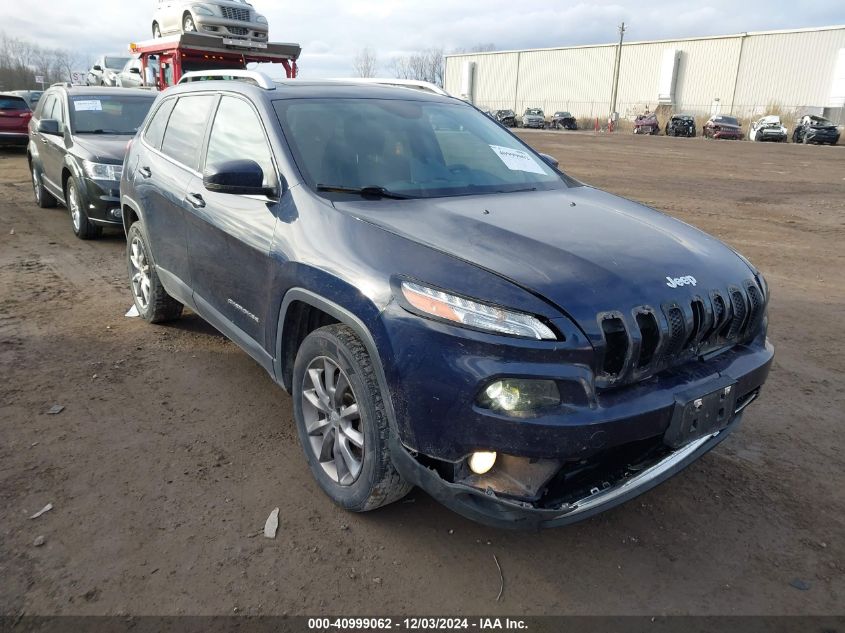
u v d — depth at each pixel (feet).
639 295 8.07
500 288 7.77
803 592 8.38
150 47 43.45
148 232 15.30
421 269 8.21
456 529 9.41
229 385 13.69
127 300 19.08
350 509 9.45
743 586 8.46
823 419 12.88
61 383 13.55
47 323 16.99
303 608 7.93
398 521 9.53
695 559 8.94
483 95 250.37
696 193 44.45
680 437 8.14
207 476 10.50
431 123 12.86
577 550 9.07
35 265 22.66
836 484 10.71
